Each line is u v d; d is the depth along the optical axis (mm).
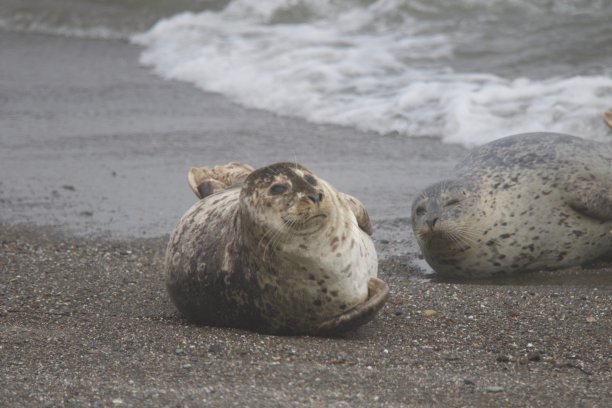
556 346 22750
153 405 18500
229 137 49000
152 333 23719
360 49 60125
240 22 72938
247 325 23750
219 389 19391
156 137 49875
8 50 74625
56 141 50125
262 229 21453
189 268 24188
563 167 30312
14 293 28484
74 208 39594
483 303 26703
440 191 30625
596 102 44781
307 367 20844
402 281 29922
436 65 55500
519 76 51125
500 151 31812
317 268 21656
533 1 64625
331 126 49844
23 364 21125
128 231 36281
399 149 45031
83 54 72500
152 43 74062
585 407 18438
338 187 40125
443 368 21047
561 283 29047
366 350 22328
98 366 20906
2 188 42844
